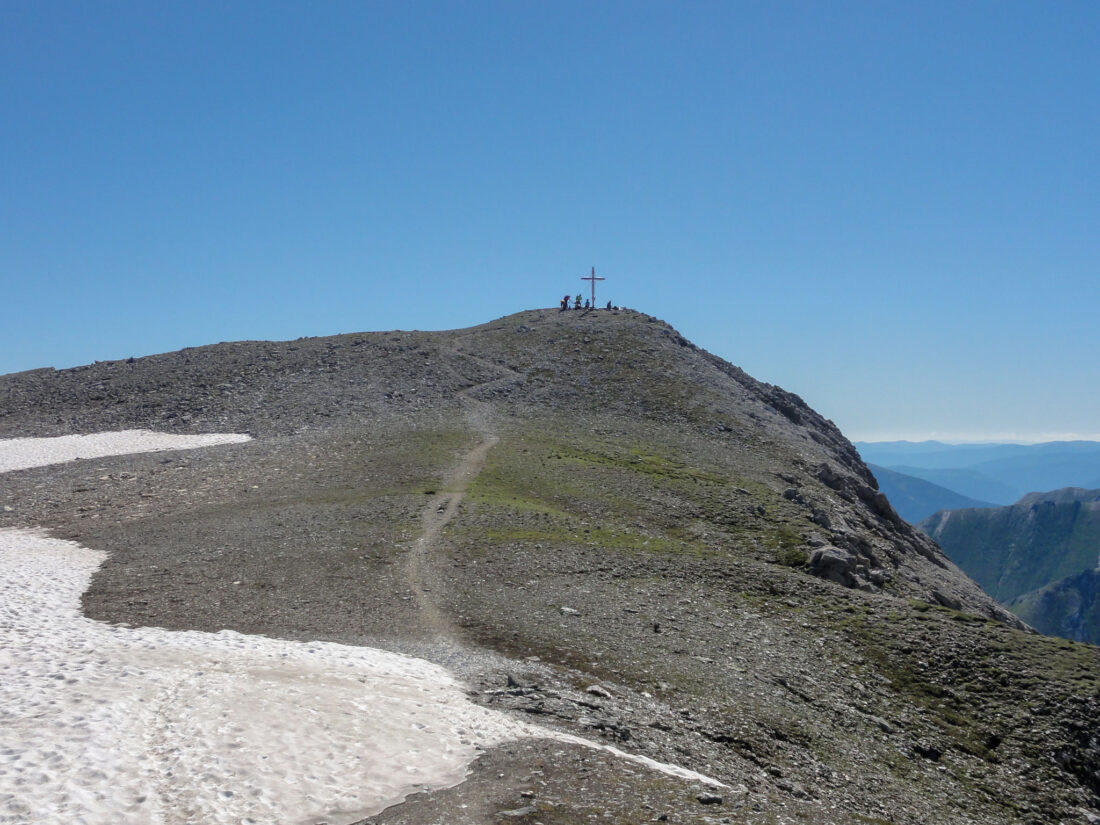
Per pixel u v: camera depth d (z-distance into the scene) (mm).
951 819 26188
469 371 100625
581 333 115750
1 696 18109
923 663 37719
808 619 40781
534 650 29766
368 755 17141
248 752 16469
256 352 110562
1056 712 34688
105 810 13836
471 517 49312
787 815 18047
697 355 114312
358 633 29703
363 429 77688
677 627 35688
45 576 36562
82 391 98812
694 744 23875
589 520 53594
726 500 61656
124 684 19578
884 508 82438
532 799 15867
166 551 42125
